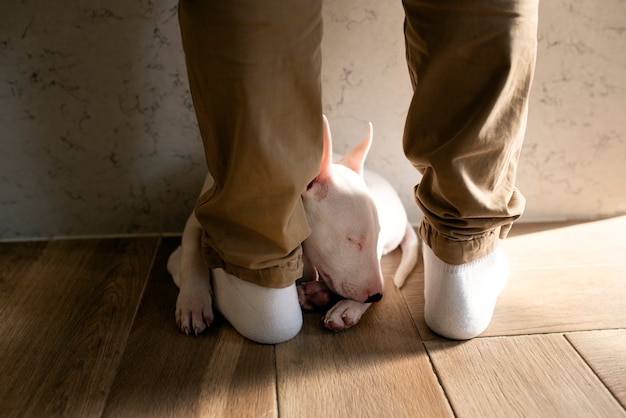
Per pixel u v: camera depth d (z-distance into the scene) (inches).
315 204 35.7
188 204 49.6
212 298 38.3
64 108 45.4
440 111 30.2
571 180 50.8
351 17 44.5
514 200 34.7
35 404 31.2
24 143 46.2
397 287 42.3
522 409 30.6
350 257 36.2
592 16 45.0
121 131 46.6
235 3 25.1
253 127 27.7
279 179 29.5
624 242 47.8
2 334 36.9
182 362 34.5
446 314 35.0
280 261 33.1
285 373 33.5
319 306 39.3
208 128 29.8
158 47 44.1
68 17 42.7
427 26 28.9
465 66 28.8
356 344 36.0
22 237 49.5
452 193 30.9
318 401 31.4
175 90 45.5
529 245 47.5
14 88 44.3
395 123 48.3
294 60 27.3
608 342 35.6
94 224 49.7
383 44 45.5
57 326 37.9
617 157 50.0
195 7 25.9
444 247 33.7
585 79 47.1
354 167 39.1
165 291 41.9
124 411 30.8
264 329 35.0
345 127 48.3
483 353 34.9
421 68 30.1
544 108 48.1
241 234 32.3
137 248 48.1
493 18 27.6
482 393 31.7
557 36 45.6
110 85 45.0
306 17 26.8
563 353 34.7
